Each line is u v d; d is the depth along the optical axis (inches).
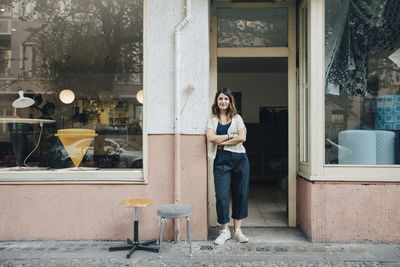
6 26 158.2
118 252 115.6
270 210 175.2
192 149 127.4
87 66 152.9
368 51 131.0
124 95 137.9
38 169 136.2
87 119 144.5
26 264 106.2
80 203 128.0
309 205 126.4
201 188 127.5
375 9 131.0
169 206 112.2
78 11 154.0
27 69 158.6
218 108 128.5
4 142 143.9
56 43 159.8
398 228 122.2
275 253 114.7
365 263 106.0
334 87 129.0
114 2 143.6
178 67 125.9
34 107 150.5
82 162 137.4
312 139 125.8
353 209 123.5
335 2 129.7
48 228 128.0
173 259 109.6
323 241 124.3
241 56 148.4
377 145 128.9
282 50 147.1
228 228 141.9
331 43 129.4
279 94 304.7
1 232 128.1
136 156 131.4
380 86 130.3
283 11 148.4
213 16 148.1
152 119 127.9
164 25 127.8
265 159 270.4
